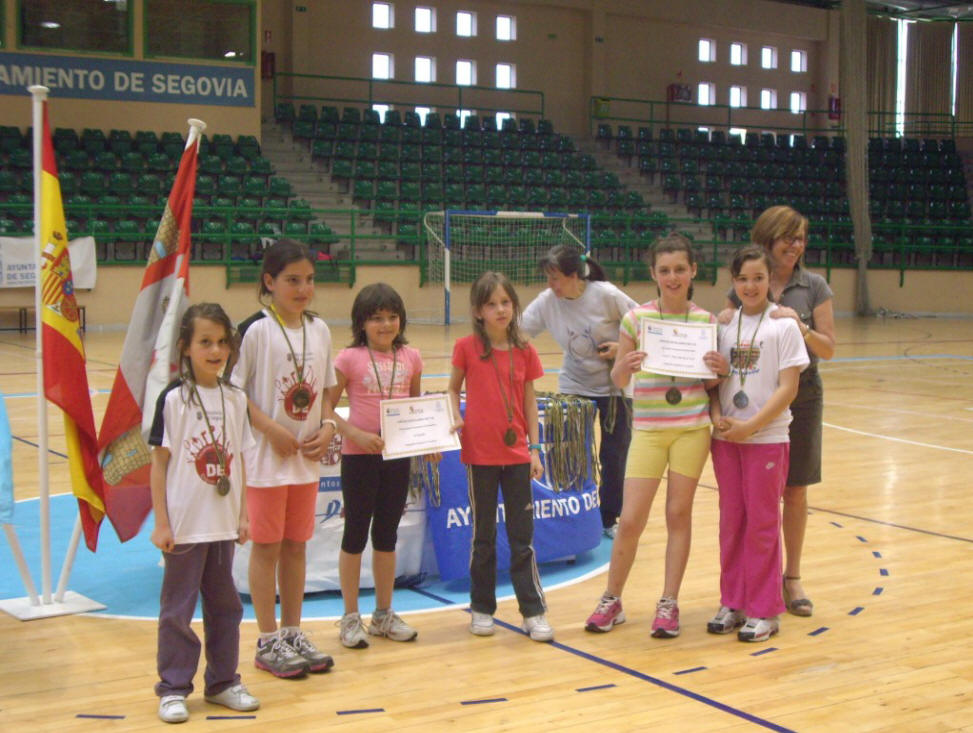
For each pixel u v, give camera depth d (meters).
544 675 3.27
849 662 3.38
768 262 3.67
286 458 3.28
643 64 22.94
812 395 3.86
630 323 3.78
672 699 3.06
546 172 20.55
